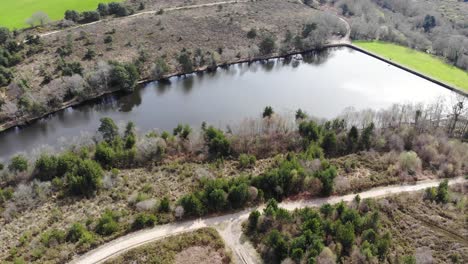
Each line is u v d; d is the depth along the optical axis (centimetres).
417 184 10994
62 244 8731
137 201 10000
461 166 11738
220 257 8525
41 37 18338
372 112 13475
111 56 17425
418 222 9606
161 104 15500
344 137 12469
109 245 8750
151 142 11800
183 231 9175
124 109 15212
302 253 8012
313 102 15975
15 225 9481
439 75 18050
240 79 17662
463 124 13638
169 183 10881
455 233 9362
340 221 8869
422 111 13788
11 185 10781
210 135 12256
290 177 10294
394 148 12350
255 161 11681
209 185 9900
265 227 9119
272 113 13175
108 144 11938
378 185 10844
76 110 15025
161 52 18250
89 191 10456
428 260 8338
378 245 8425
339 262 8269
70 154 11369
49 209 9969
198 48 18462
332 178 10500
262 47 19225
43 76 15638
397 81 17862
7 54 16288
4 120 13775
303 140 12175
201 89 16712
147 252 8512
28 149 12825
